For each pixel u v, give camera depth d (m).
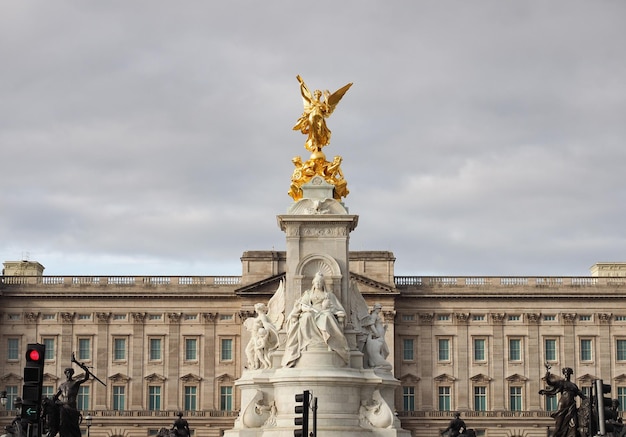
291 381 78.12
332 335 79.50
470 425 163.75
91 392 165.75
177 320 167.25
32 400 46.12
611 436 65.31
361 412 78.56
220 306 167.38
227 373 165.75
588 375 165.62
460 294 166.62
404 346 166.25
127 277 168.50
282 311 84.31
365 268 164.62
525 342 166.50
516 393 165.62
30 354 46.34
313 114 87.19
